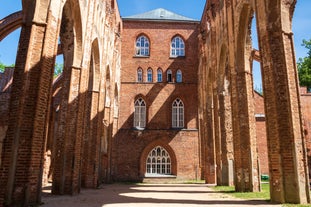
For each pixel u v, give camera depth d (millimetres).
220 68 21422
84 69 16078
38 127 10070
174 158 31156
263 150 29094
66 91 15008
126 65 33344
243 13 16016
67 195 13688
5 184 9266
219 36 21391
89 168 19375
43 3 11000
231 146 20438
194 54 33906
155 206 9812
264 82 12000
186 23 34781
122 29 34312
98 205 10047
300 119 10945
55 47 11281
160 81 33312
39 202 9961
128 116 31984
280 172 10727
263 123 29578
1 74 26891
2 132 23047
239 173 15562
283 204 10125
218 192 15781
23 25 10656
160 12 36938
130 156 30875
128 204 10383
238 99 16234
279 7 11883
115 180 30031
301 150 10664
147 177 30094
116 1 28375
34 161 9820
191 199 12188
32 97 10086
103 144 25859
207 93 26328
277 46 11742
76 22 15328
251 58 16625
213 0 23922
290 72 11320
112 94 26766
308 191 10375
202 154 30422
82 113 15562
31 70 10273
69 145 14547
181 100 32969
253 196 13016
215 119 22484
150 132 31562
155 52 33969
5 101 23781
